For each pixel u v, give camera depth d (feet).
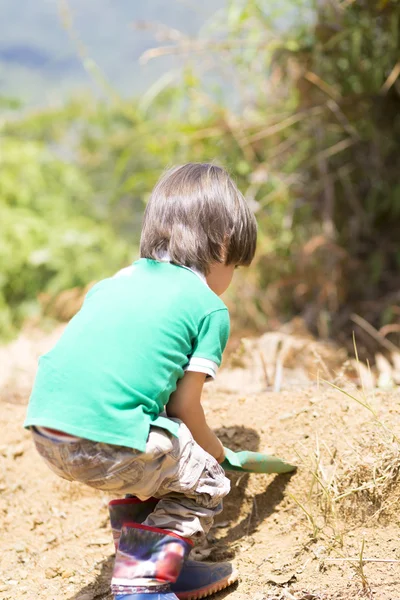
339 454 6.87
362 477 6.61
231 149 13.42
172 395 5.75
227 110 13.15
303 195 12.91
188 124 13.64
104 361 5.46
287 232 13.16
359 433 6.97
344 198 13.01
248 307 13.39
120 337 5.55
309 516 6.47
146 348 5.51
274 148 13.03
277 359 9.66
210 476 5.77
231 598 5.94
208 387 9.21
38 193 17.89
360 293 12.94
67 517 7.41
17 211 16.90
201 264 6.02
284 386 9.14
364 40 11.82
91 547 7.00
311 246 11.89
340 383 8.21
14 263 15.92
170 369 5.55
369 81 11.98
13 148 18.29
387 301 12.44
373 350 11.50
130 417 5.33
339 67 12.19
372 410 6.84
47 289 15.74
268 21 12.60
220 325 5.75
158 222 6.12
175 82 14.02
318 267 12.58
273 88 13.15
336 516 6.57
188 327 5.66
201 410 5.82
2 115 19.63
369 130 12.28
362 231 13.10
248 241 6.25
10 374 11.04
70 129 19.16
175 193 6.13
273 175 12.81
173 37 12.90
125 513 6.15
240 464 6.44
